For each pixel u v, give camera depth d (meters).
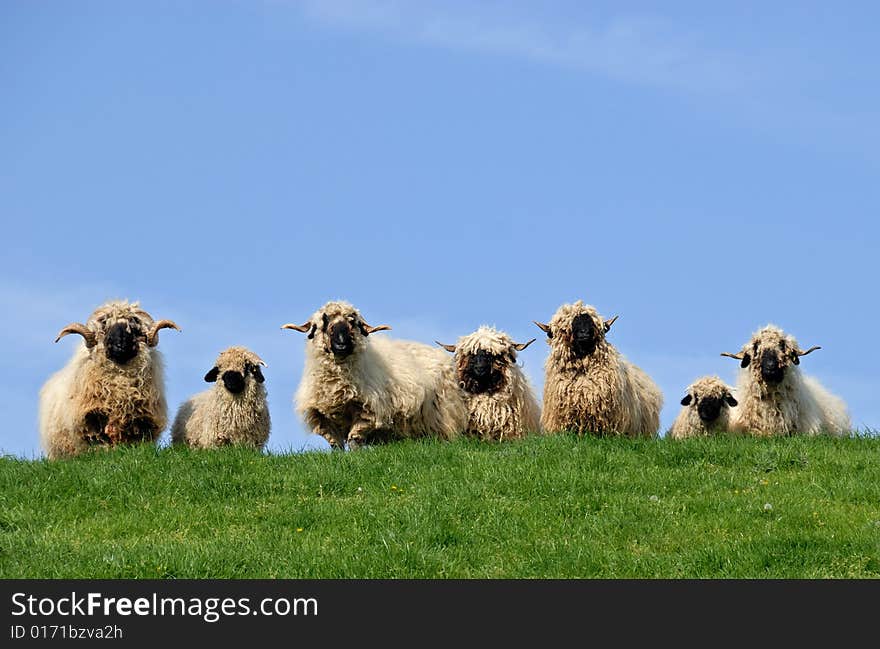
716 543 16.06
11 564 15.40
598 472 19.41
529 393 24.53
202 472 19.42
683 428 26.27
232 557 15.52
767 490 18.47
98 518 17.78
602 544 16.34
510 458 20.22
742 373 25.34
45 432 23.92
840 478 18.94
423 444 21.31
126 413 23.08
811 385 26.67
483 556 16.05
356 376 22.42
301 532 17.02
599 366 23.61
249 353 25.11
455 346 24.58
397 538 16.41
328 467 19.66
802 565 15.31
